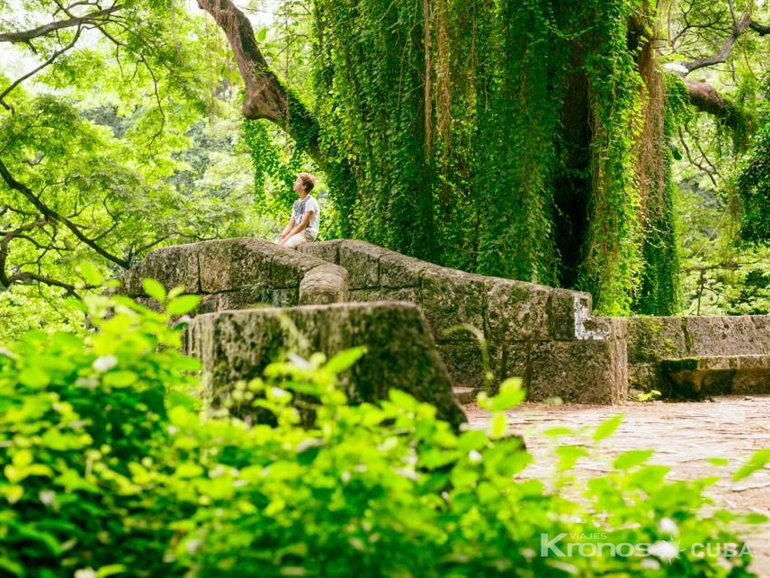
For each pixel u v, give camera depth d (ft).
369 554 6.15
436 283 30.40
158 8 67.05
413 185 37.81
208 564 6.04
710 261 81.46
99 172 71.61
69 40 73.15
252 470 6.88
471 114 36.52
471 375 29.58
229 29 51.11
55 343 8.80
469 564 6.15
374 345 9.83
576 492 13.00
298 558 6.21
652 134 43.93
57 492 7.29
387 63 38.29
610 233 37.04
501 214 35.32
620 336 30.86
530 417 24.68
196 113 74.49
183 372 12.92
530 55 35.22
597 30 36.76
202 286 31.76
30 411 7.34
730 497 13.52
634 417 24.91
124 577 6.66
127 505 7.47
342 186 45.68
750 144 59.06
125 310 8.27
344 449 6.89
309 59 47.26
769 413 26.40
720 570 7.82
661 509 7.61
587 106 38.58
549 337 29.17
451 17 35.76
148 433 8.34
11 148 70.59
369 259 32.09
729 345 36.60
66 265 76.23
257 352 10.60
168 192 76.48
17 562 6.33
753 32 70.33
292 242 40.60
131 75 76.79
